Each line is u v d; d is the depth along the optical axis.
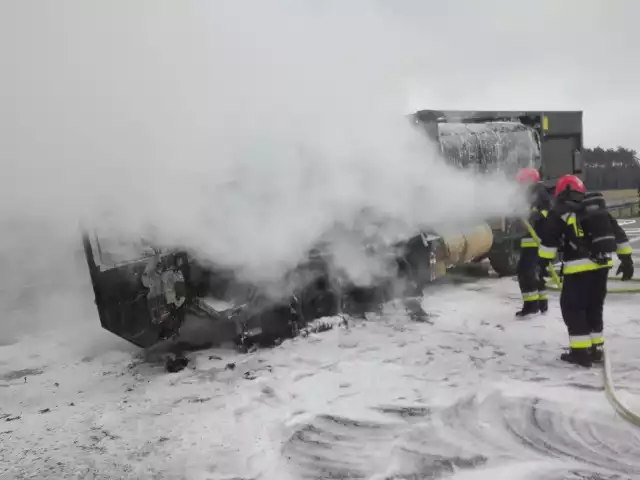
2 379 4.76
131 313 4.54
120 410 3.97
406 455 3.20
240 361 4.94
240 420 3.72
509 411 3.76
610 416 3.63
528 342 5.29
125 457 3.25
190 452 3.29
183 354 5.23
